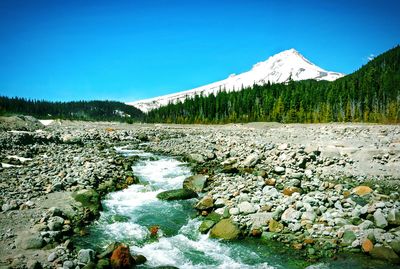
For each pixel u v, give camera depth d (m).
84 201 13.81
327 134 36.12
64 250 9.64
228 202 14.16
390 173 17.77
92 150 27.66
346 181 16.89
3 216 11.88
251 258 9.94
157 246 10.77
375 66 126.06
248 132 44.50
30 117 53.28
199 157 23.89
